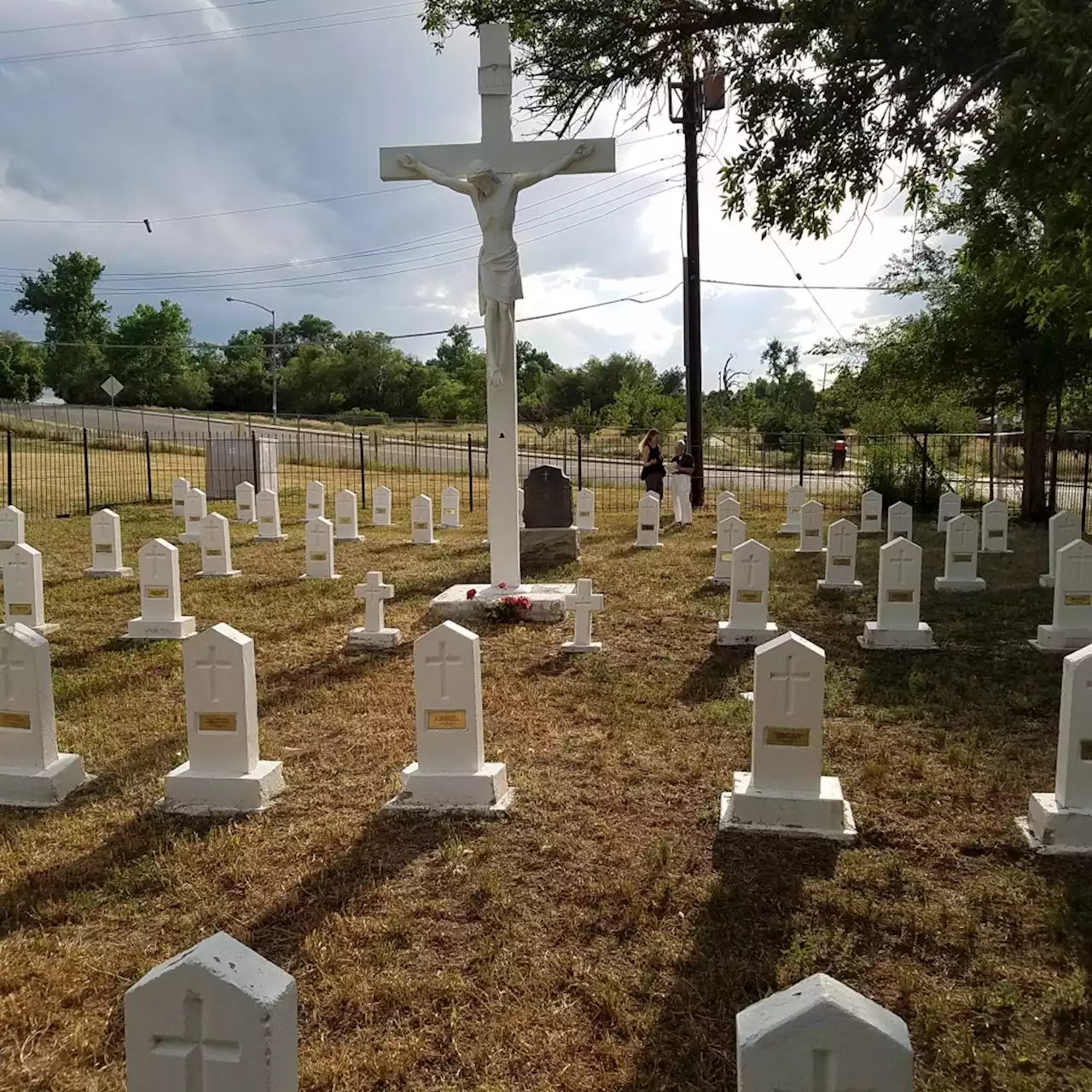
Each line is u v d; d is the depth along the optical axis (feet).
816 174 31.14
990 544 53.36
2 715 20.07
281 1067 7.59
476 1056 11.68
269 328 391.24
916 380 72.54
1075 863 16.48
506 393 36.60
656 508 54.70
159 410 220.84
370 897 15.46
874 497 62.54
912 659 30.19
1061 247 22.30
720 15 36.68
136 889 16.01
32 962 13.80
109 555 45.65
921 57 26.30
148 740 23.47
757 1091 6.68
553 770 21.08
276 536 57.82
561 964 13.55
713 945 13.96
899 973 13.17
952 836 17.56
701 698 26.43
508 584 37.73
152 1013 7.51
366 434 166.20
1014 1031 12.02
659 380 274.77
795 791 18.19
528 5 38.68
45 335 278.05
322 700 26.48
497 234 34.76
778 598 40.32
